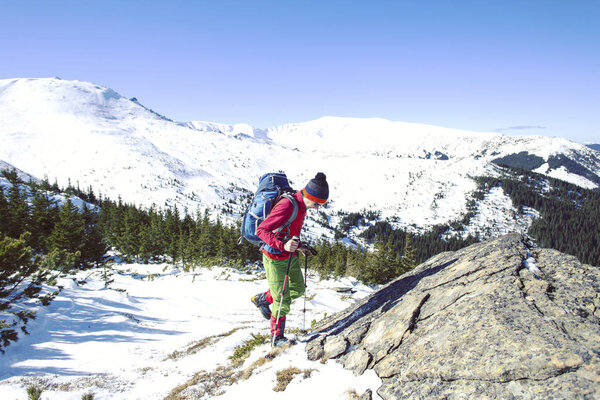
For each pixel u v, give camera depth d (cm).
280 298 452
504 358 280
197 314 1302
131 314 1152
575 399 230
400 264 4644
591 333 272
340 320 563
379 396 328
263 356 495
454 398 282
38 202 4053
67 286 1252
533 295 339
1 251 848
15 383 570
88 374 647
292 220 404
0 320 762
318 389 369
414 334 373
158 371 639
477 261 455
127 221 5712
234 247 5644
